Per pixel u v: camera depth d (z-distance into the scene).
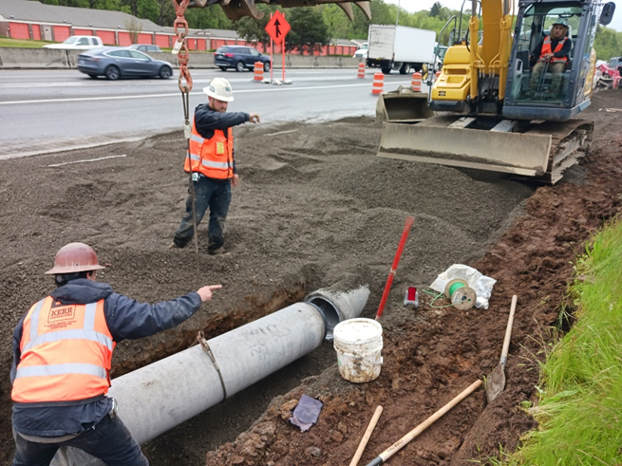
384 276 5.82
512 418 3.18
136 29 51.75
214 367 4.03
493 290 5.27
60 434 2.51
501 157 8.13
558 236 6.37
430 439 3.44
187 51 3.30
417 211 7.60
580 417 2.72
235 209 7.23
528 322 4.50
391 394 3.91
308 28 50.00
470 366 4.16
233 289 5.34
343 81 26.39
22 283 4.88
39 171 7.84
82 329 2.66
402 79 31.62
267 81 22.69
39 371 2.55
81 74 22.50
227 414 4.56
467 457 3.04
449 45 10.06
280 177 8.91
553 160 7.99
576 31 7.96
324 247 6.45
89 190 7.30
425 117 13.49
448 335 4.63
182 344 4.76
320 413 3.73
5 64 23.83
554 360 3.52
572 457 2.56
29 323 2.72
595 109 19.03
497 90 9.02
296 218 7.13
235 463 3.34
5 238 5.71
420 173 8.40
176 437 4.33
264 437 3.53
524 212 7.35
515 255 6.02
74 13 60.44
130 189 7.51
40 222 6.17
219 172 5.21
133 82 19.89
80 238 5.80
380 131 12.21
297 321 4.75
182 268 5.47
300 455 3.40
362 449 3.34
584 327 3.61
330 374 4.14
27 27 55.66
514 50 8.30
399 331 4.67
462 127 8.93
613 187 8.78
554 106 8.30
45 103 13.73
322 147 10.77
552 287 4.99
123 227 6.30
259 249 6.13
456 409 3.68
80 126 11.48
